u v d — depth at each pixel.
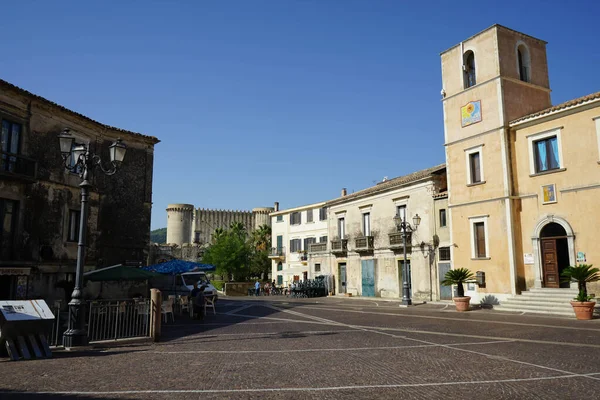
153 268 24.05
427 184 29.97
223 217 80.88
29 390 7.41
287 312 23.69
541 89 25.34
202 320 20.30
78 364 9.77
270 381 8.04
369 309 24.73
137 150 27.17
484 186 24.31
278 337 14.16
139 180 27.09
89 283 23.34
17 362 10.04
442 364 9.48
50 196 21.25
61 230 21.75
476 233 24.73
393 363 9.64
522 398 6.88
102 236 24.69
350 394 7.14
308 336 14.24
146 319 14.13
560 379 8.05
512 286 22.44
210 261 55.12
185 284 28.75
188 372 8.85
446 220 28.39
